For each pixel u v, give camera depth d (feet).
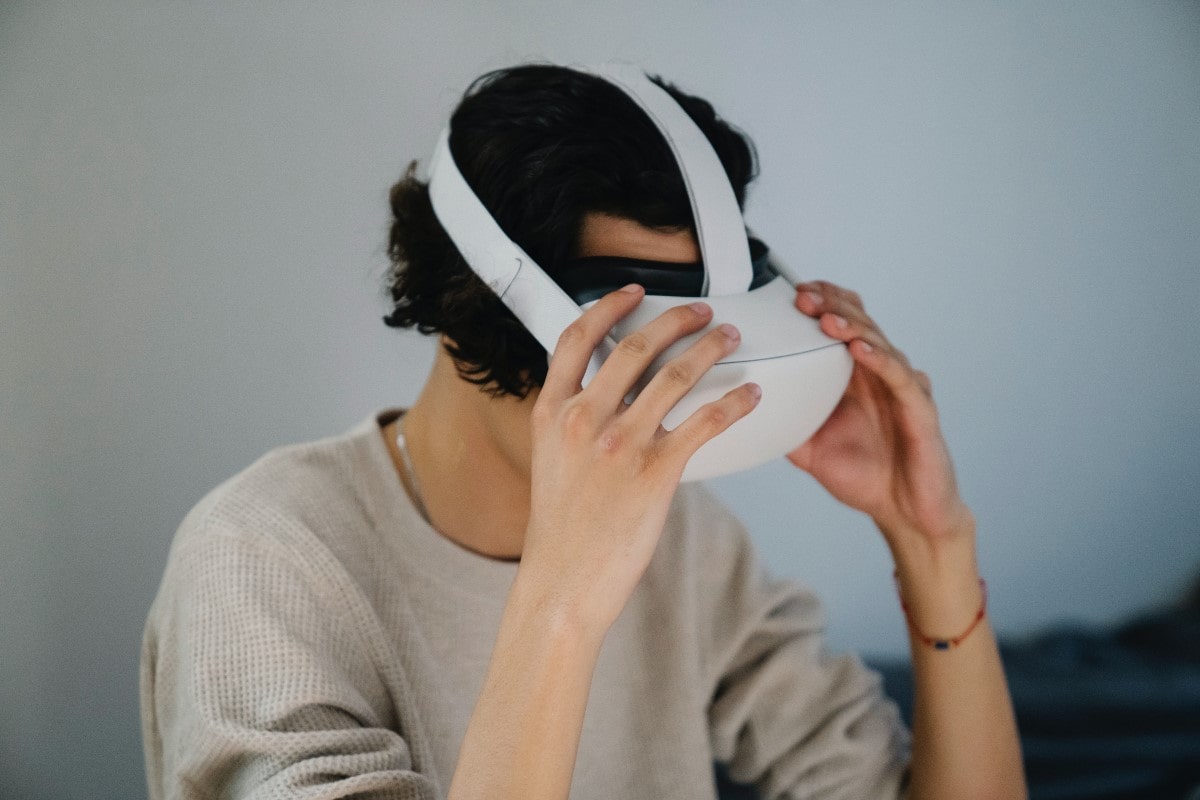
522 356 2.09
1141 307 5.37
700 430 1.79
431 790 2.05
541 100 2.11
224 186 3.94
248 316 4.06
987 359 5.26
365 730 2.09
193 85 3.84
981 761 2.78
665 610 2.95
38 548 4.00
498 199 2.08
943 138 4.87
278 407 4.17
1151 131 5.13
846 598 5.30
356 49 3.97
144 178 3.86
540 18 4.17
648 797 2.89
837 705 3.08
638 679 2.92
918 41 4.70
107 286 3.90
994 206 5.03
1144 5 4.94
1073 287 5.26
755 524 5.13
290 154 3.98
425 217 2.30
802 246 4.85
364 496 2.53
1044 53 4.88
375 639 2.34
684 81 4.45
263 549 2.26
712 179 2.04
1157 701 4.72
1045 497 5.54
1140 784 4.45
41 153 3.76
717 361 1.90
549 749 1.73
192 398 4.06
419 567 2.51
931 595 2.78
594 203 2.02
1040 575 5.65
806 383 2.02
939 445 2.68
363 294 4.16
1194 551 5.75
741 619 3.12
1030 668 5.00
